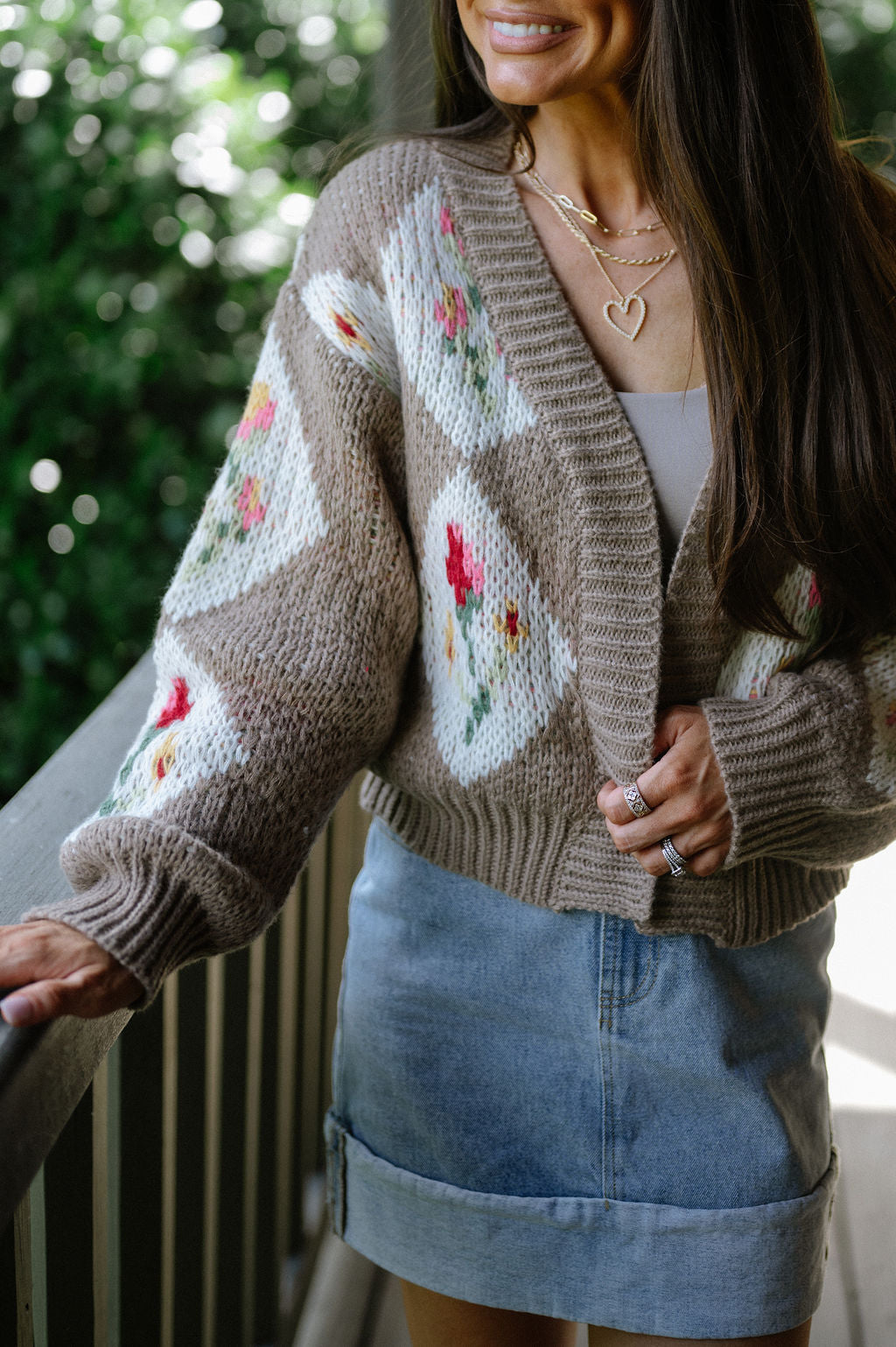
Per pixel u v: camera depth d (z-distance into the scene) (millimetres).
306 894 1869
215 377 2885
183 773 948
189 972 1355
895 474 1062
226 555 1075
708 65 1021
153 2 2764
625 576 1025
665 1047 1110
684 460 1054
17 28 2734
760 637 1093
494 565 1038
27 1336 950
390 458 1064
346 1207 1265
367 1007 1201
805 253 1044
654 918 1089
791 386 1038
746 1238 1110
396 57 1672
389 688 1042
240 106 2820
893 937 2641
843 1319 1789
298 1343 1875
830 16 4359
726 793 1032
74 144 2750
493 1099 1160
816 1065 1189
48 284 2764
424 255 1062
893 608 1099
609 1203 1136
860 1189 2031
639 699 1024
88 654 2957
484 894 1141
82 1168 1038
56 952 841
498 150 1151
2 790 3033
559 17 1002
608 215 1105
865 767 1088
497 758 1072
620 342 1081
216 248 2838
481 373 1051
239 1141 1553
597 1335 1192
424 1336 1249
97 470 2898
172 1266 1311
